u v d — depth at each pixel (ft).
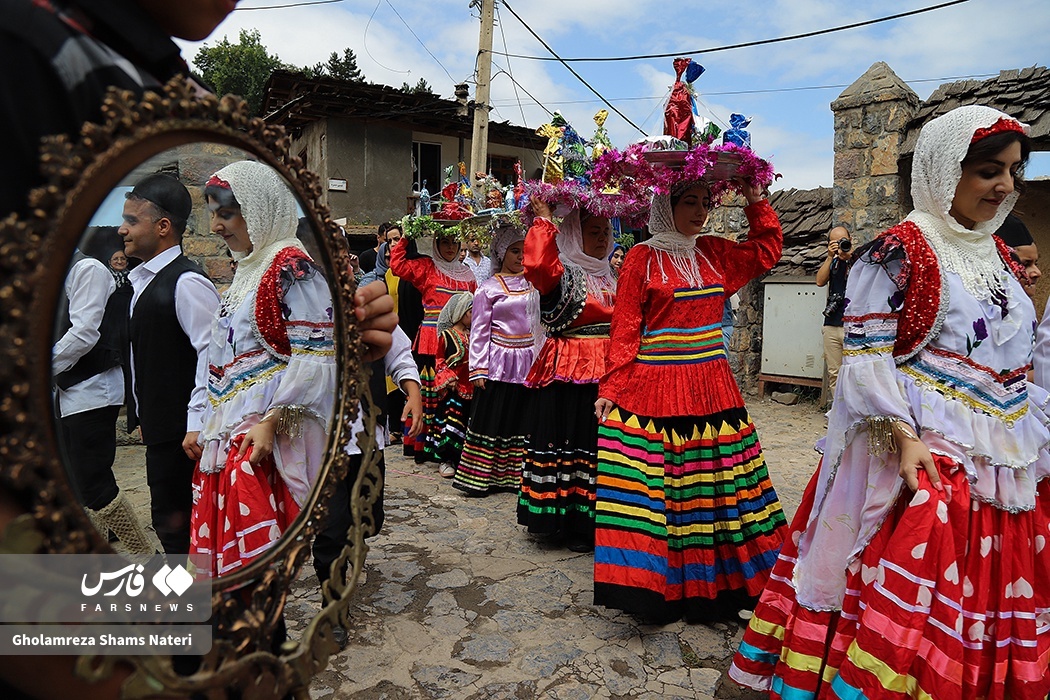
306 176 2.88
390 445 20.79
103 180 1.97
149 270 4.31
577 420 12.38
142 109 2.07
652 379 9.61
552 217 11.62
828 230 29.01
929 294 6.31
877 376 6.37
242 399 4.36
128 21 2.38
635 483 9.39
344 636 9.16
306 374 3.85
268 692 2.43
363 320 3.22
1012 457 6.16
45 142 1.83
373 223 42.65
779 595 7.52
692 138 9.33
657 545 9.21
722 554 9.80
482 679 8.34
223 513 4.57
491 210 17.12
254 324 4.16
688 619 9.77
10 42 1.94
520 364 15.69
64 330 2.81
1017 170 6.46
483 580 11.18
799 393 29.53
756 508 9.82
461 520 14.20
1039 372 7.98
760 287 30.53
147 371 4.44
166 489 4.61
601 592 9.30
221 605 2.42
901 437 6.21
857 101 24.89
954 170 6.24
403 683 8.25
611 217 12.18
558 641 9.25
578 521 12.39
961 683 5.91
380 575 11.35
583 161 11.34
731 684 8.20
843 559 6.73
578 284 12.26
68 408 3.14
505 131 47.65
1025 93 23.13
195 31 2.74
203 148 2.59
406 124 43.42
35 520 1.76
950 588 5.93
